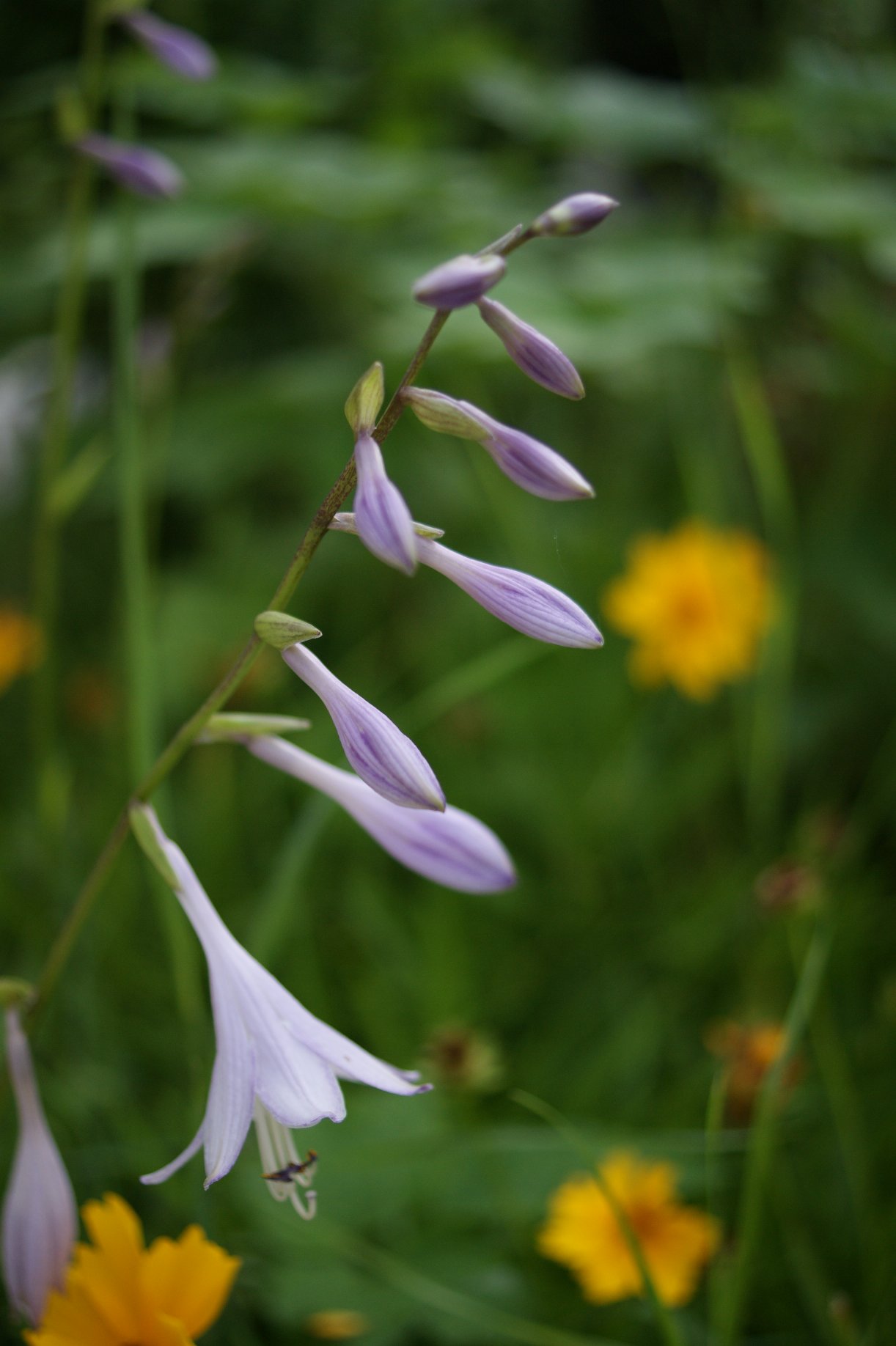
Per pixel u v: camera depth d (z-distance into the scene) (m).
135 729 0.55
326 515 0.43
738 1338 0.54
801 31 1.05
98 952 0.61
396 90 1.01
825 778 0.83
